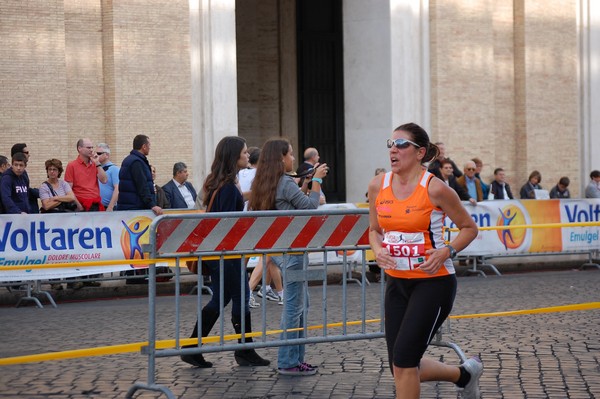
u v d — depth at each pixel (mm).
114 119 20922
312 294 16094
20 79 19781
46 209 16516
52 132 20125
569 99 28078
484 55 26109
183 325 12820
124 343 11422
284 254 9156
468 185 21078
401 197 6926
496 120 26969
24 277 14961
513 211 19328
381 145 24734
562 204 19859
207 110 22109
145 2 21250
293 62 29797
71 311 14406
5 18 19641
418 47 25109
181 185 18219
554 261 21438
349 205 18547
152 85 21328
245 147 10047
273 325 12672
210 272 9773
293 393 8711
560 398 8469
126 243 15859
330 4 30422
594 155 28531
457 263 20906
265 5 29516
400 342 6758
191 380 9281
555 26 27781
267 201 9781
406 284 6949
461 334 11773
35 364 10047
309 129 30281
